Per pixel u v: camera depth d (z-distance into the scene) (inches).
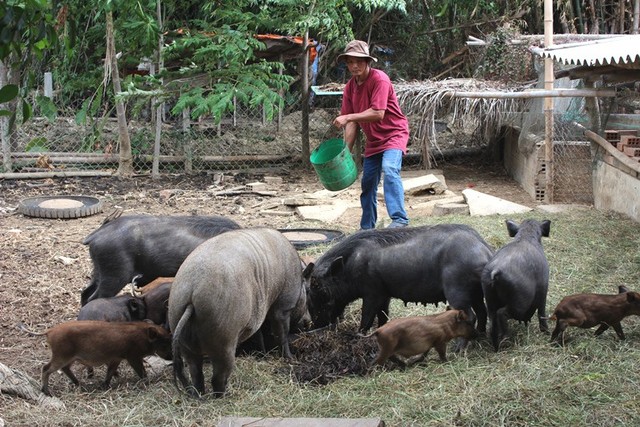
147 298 216.7
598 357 207.6
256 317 192.9
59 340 190.1
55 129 539.2
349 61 303.9
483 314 227.9
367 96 309.4
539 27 657.6
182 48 500.7
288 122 618.8
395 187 312.0
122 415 180.4
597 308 215.5
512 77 522.0
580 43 397.4
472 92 443.8
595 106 402.3
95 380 207.0
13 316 260.5
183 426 174.7
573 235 334.0
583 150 418.3
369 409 182.2
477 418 174.1
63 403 189.3
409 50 716.0
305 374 206.2
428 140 496.4
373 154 317.4
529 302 216.1
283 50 570.9
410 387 194.5
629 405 178.1
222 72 498.9
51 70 570.3
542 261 221.0
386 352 202.8
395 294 230.4
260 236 200.8
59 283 296.0
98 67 560.4
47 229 378.6
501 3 676.7
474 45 569.9
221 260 179.2
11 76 460.8
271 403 187.5
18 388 190.7
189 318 178.2
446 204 399.5
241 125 594.6
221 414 181.2
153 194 457.1
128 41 501.4
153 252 226.4
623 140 373.7
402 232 230.5
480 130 535.8
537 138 442.0
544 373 197.5
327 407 184.9
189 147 519.8
